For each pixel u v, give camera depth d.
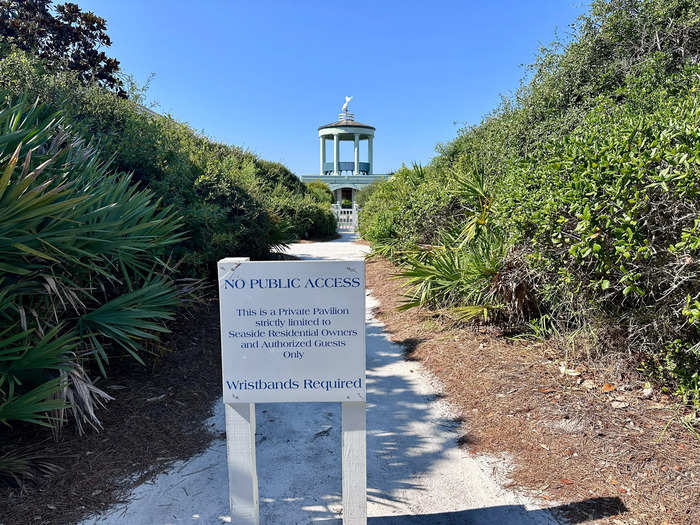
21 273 2.71
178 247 5.47
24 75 5.43
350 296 2.11
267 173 19.91
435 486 2.59
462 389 3.73
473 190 6.12
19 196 2.54
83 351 3.23
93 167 4.02
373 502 2.46
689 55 5.29
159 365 4.09
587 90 6.04
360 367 2.13
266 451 3.00
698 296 2.66
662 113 3.30
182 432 3.13
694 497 2.24
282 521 2.34
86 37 14.80
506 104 7.61
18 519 2.24
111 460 2.76
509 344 4.45
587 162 3.21
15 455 2.72
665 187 2.62
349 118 44.69
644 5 5.64
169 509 2.38
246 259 2.19
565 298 3.98
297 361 2.14
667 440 2.72
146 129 6.14
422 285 5.77
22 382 2.85
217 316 5.56
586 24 6.25
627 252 2.78
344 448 2.17
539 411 3.21
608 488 2.40
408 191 10.46
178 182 6.31
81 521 2.27
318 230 20.03
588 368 3.71
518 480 2.57
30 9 13.89
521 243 4.11
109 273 3.79
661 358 3.20
